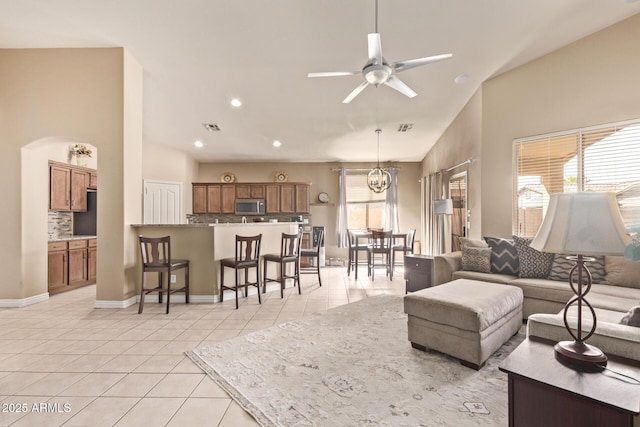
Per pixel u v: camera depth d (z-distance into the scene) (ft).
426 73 12.50
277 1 8.64
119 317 10.99
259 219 25.44
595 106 10.19
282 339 9.03
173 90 14.03
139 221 12.76
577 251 4.18
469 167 15.05
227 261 12.95
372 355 7.95
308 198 25.98
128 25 9.96
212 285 13.19
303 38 10.32
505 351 8.07
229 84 13.51
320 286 16.62
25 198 12.34
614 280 9.12
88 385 6.58
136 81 12.15
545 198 11.57
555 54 11.09
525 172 12.15
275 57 11.49
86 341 8.89
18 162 12.07
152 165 21.76
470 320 7.08
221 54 11.37
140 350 8.30
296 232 17.46
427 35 10.03
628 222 9.57
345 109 15.98
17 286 12.12
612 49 9.78
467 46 10.68
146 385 6.58
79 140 11.87
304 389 6.38
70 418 5.50
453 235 18.19
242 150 23.63
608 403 3.42
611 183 9.95
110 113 11.68
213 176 27.30
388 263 20.07
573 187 10.83
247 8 8.95
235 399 6.05
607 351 4.98
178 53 11.40
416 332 8.22
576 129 10.64
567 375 4.01
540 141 11.68
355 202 27.58
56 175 15.11
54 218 16.10
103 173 11.78
